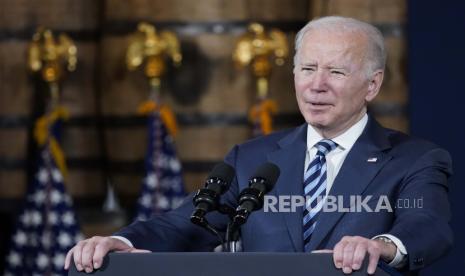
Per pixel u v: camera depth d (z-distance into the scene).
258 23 17.30
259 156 10.01
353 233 9.22
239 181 9.93
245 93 17.34
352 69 9.35
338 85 9.35
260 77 16.77
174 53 16.84
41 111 18.06
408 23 16.62
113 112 17.80
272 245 9.44
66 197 17.44
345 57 9.33
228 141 17.41
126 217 18.03
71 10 17.92
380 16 16.70
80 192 18.17
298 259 7.48
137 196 17.91
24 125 18.08
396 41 16.72
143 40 16.77
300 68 9.48
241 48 16.50
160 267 7.69
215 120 17.39
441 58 16.52
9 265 17.42
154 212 17.11
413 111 16.61
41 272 17.30
